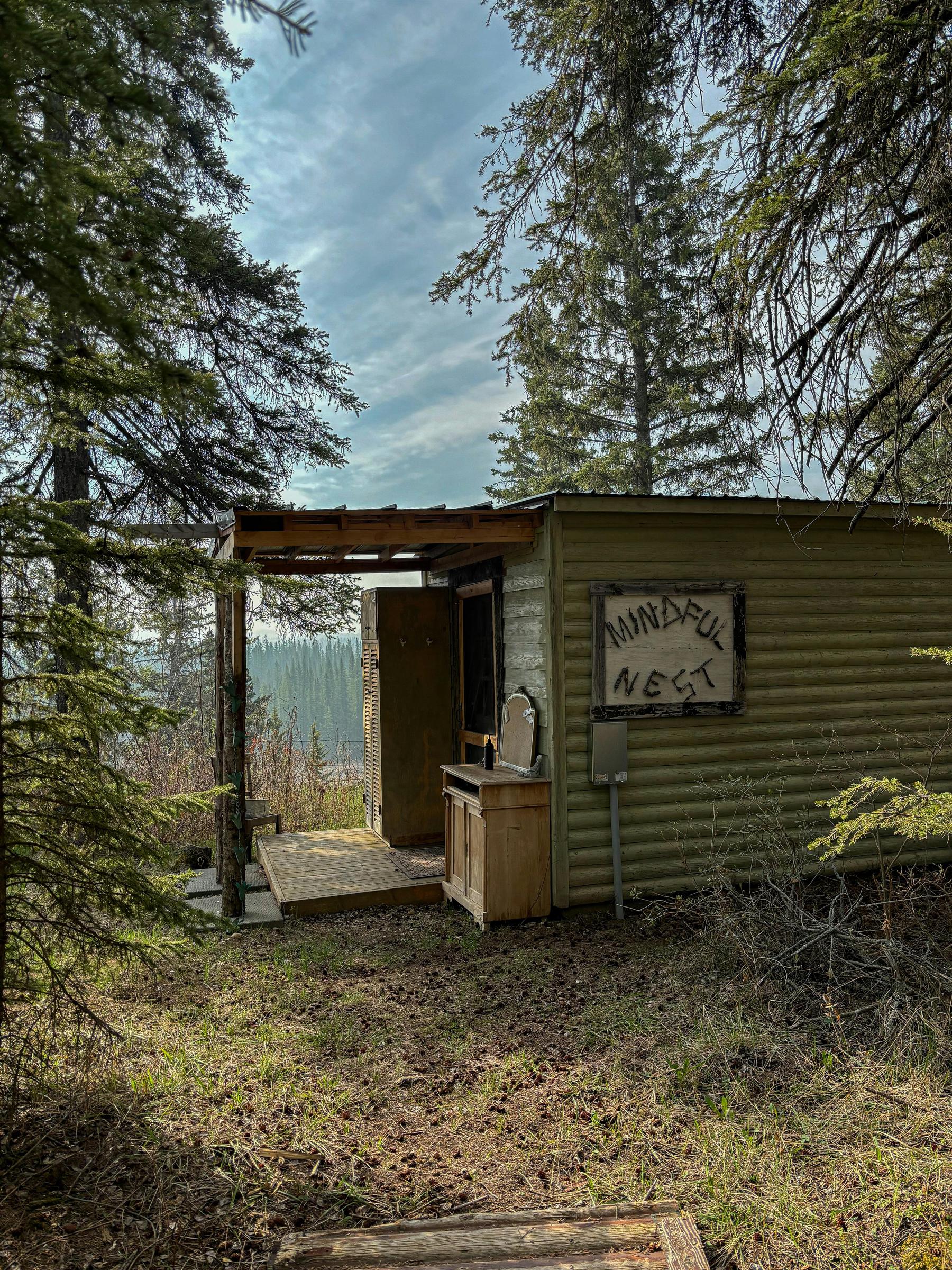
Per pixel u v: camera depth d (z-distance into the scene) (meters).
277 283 11.87
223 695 8.27
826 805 7.55
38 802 3.82
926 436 7.14
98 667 3.77
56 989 3.86
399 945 6.44
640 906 6.98
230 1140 3.64
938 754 7.78
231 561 4.05
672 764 7.21
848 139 5.09
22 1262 2.75
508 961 6.00
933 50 4.73
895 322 5.62
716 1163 3.48
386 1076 4.35
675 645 7.17
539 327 9.09
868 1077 4.05
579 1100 4.07
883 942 4.97
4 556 3.48
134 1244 2.92
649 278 15.84
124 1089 3.97
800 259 5.48
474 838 6.88
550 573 6.89
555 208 7.74
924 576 8.06
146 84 2.60
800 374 5.74
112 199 2.80
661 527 7.20
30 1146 3.42
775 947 5.27
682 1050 4.48
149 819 4.08
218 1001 5.27
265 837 9.65
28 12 2.42
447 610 9.26
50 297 2.40
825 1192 3.29
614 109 7.05
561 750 6.84
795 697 7.61
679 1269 2.79
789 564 7.61
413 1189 3.38
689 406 15.88
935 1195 3.20
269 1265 2.86
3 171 2.36
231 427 11.76
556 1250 2.92
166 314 3.23
